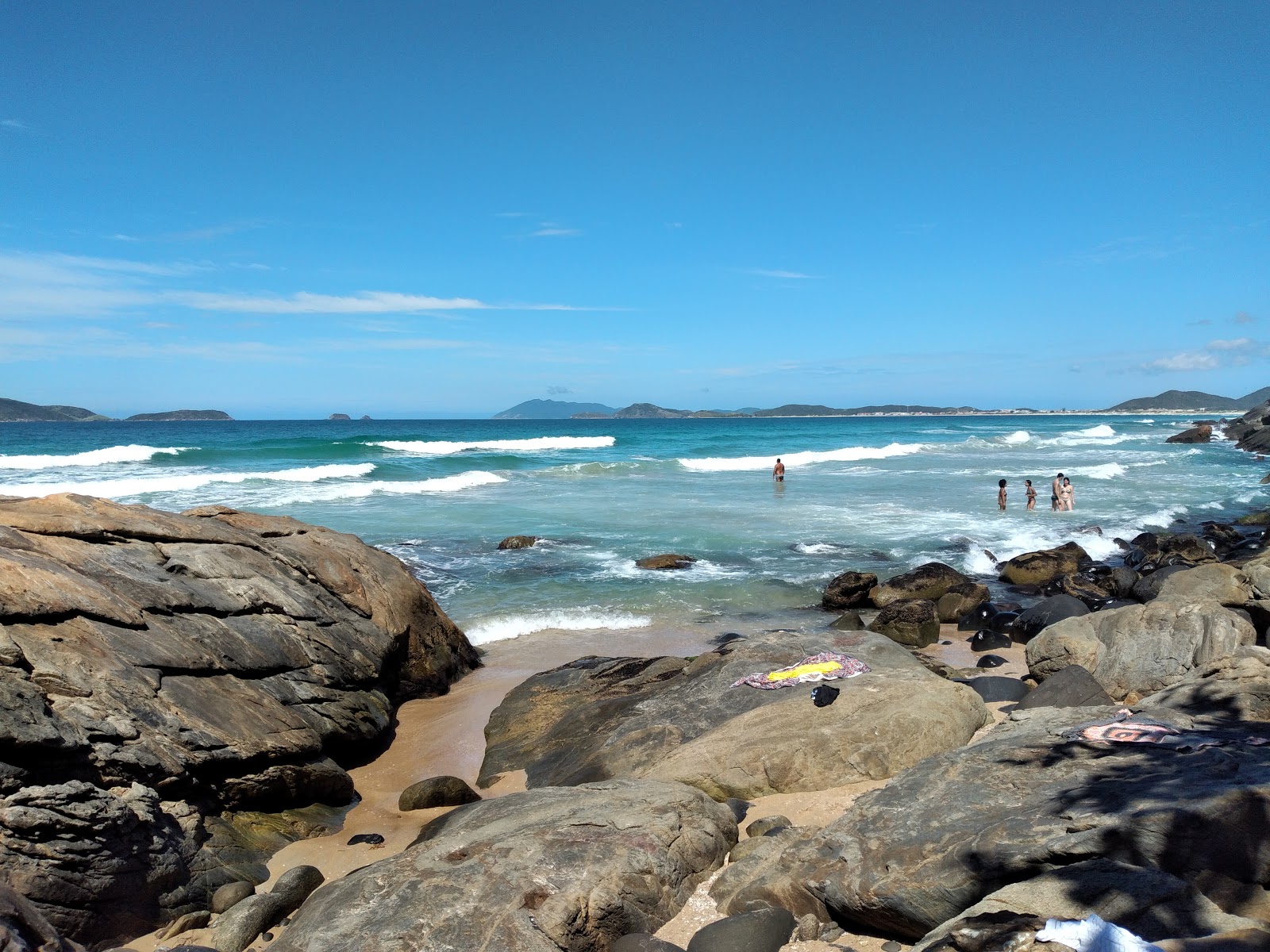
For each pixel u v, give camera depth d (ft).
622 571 57.21
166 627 25.16
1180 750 16.40
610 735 27.07
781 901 15.98
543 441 202.39
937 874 14.01
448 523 73.92
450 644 37.86
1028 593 54.44
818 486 105.50
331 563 33.94
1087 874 12.08
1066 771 16.30
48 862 17.48
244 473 107.04
